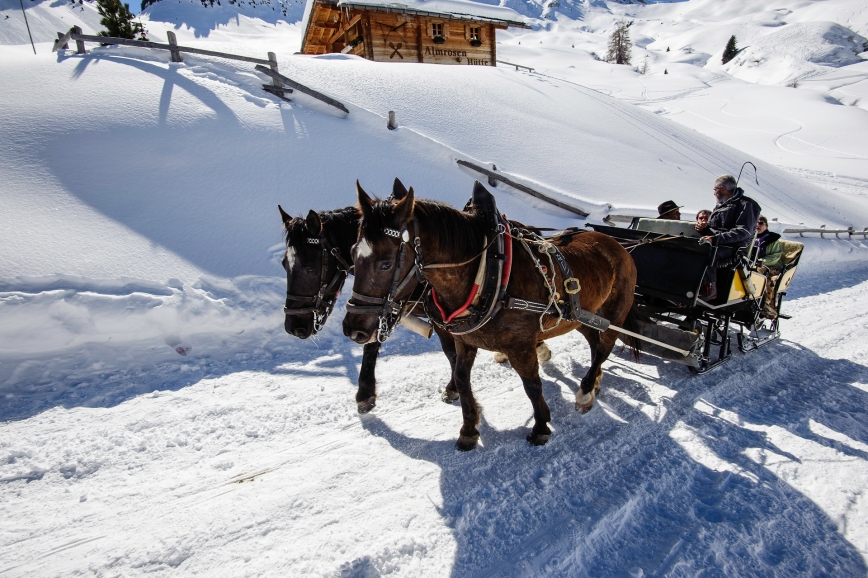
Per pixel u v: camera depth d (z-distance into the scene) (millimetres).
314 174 8164
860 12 169000
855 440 3852
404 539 2838
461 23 17797
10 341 4527
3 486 3232
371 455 3676
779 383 4984
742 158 18375
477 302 3303
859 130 38031
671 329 4910
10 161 6527
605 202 10609
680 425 4082
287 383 4750
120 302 5094
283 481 3359
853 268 11164
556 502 3178
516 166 10773
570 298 3674
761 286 5508
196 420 4035
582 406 4324
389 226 2875
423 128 10641
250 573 2609
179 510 3070
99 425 3896
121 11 12867
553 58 93875
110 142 7332
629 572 2631
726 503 3146
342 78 11281
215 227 6703
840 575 2600
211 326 5418
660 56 149000
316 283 3941
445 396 4508
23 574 2592
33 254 5383
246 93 9344
